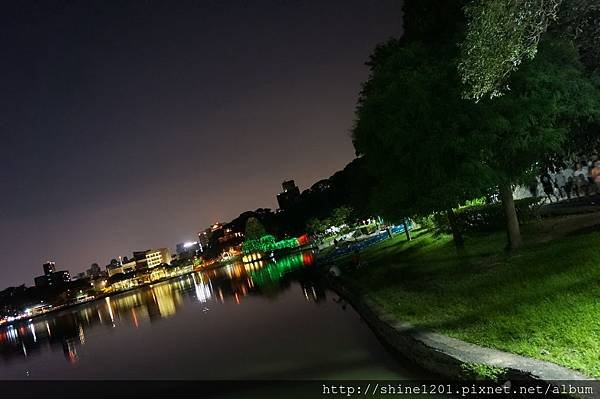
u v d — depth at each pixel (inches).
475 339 423.5
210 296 3051.2
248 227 7066.9
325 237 4539.9
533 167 712.4
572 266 530.6
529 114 601.9
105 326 3075.8
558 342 353.1
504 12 408.8
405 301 687.7
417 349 474.0
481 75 440.8
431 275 816.3
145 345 1633.9
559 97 598.9
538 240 751.7
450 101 628.4
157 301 4328.3
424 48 700.0
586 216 795.4
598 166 890.7
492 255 780.0
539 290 494.9
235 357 963.3
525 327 407.2
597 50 620.4
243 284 3169.3
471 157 634.2
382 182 796.0
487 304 520.1
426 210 708.0
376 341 698.8
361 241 2341.3
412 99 629.6
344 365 624.7
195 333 1555.1
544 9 412.2
